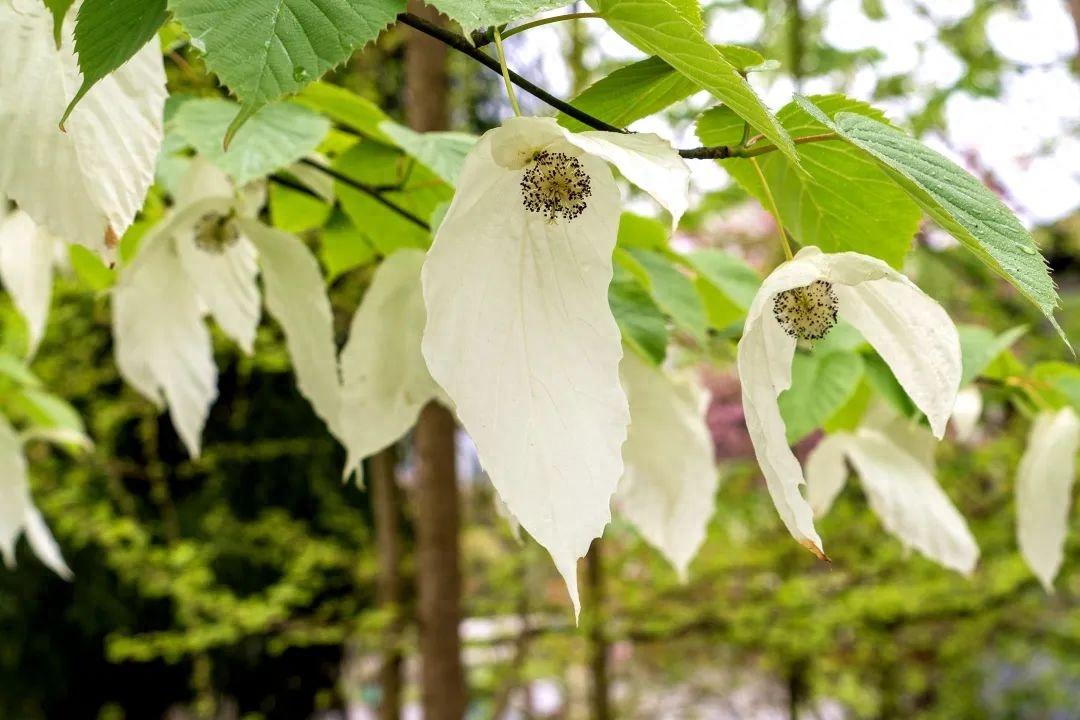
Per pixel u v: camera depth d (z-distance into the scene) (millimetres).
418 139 699
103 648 2484
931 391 502
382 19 415
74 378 2012
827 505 832
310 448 2369
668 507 754
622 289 697
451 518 1510
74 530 2113
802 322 504
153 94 519
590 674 2234
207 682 2348
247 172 639
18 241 894
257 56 408
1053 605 2414
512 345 444
